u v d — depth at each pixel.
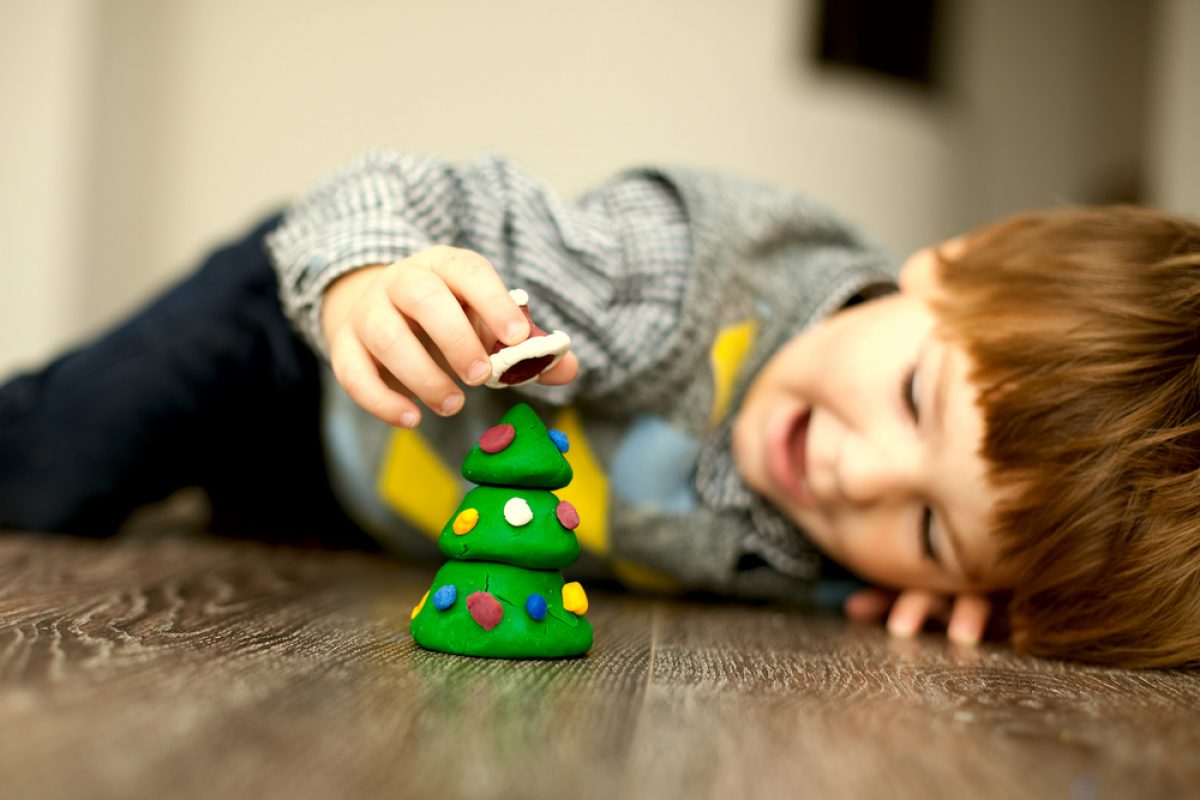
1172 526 0.48
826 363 0.58
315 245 0.48
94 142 1.30
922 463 0.52
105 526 0.70
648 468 0.58
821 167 1.68
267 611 0.43
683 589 0.64
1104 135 2.10
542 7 1.53
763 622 0.54
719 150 1.62
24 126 1.25
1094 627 0.49
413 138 1.49
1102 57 2.10
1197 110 1.36
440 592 0.39
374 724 0.29
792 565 0.63
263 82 1.43
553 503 0.40
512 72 1.52
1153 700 0.38
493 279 0.42
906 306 0.58
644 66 1.59
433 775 0.26
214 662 0.34
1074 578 0.49
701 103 1.61
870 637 0.52
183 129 1.40
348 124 1.46
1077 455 0.49
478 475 0.40
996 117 1.93
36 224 1.25
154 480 0.71
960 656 0.47
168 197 1.40
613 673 0.37
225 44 1.41
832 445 0.56
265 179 1.44
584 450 0.59
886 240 1.75
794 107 1.66
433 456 0.61
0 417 0.67
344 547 0.75
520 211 0.55
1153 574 0.48
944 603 0.56
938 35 1.81
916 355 0.54
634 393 0.57
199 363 0.67
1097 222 0.57
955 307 0.55
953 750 0.30
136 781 0.24
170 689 0.30
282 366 0.68
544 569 0.40
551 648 0.38
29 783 0.24
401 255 0.47
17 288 1.25
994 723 0.33
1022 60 1.96
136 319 0.69
